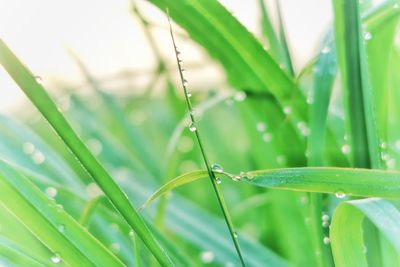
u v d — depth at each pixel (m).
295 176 0.46
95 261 0.47
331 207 0.58
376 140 0.51
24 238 0.56
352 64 0.52
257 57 0.56
